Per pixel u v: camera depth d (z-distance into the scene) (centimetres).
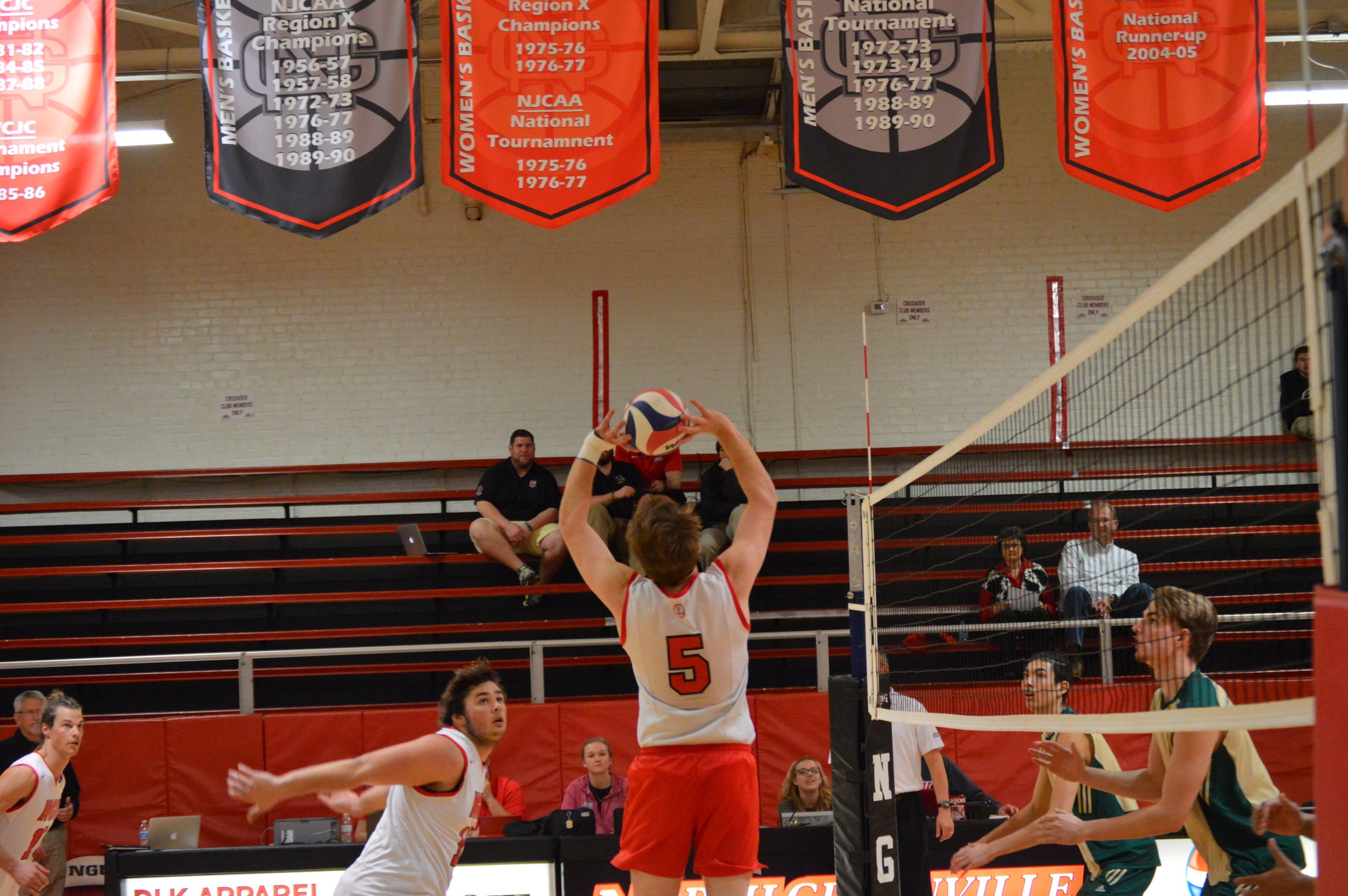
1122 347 1216
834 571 1188
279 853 657
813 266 1310
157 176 1309
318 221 749
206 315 1302
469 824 398
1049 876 638
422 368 1304
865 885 538
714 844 322
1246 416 1129
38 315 1296
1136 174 749
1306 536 1069
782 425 1295
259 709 954
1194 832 393
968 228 1307
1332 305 209
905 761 617
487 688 397
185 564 1159
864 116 738
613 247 1317
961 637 915
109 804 910
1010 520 1123
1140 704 738
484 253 1316
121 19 1198
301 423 1295
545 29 755
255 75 758
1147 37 755
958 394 1290
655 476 1134
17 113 762
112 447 1285
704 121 1294
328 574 1200
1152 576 1087
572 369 1304
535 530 1120
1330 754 194
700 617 323
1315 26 1119
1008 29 1146
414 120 758
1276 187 246
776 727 918
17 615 1165
